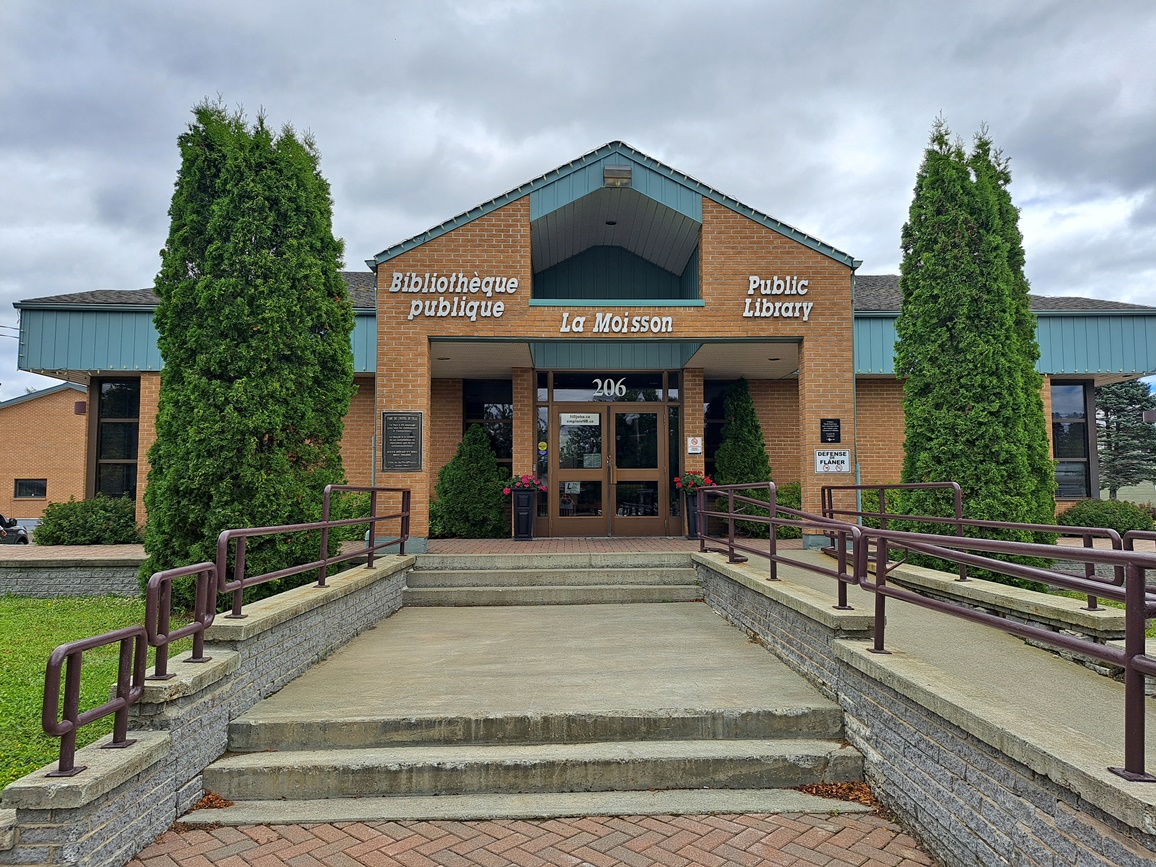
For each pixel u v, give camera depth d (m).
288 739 4.64
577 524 13.55
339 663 6.22
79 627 7.86
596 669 5.92
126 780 3.52
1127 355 13.69
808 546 10.82
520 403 13.64
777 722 4.81
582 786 4.36
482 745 4.68
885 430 14.52
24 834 3.16
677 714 4.77
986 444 8.36
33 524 24.69
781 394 14.78
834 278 10.98
